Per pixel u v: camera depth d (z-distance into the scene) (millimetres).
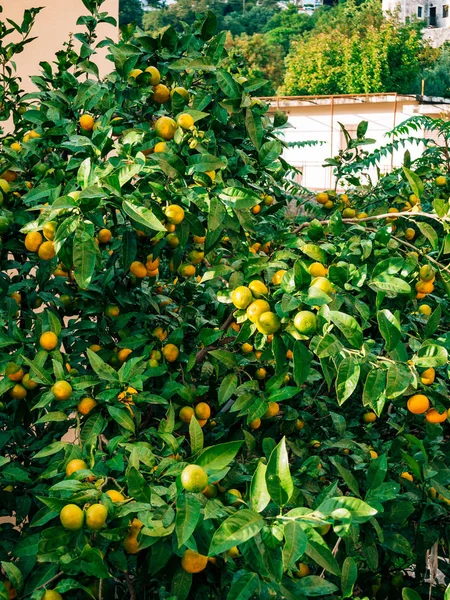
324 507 1389
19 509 2160
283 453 1379
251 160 2738
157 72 2439
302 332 1665
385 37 44156
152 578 1956
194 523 1414
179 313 2680
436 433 2213
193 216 2061
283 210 3271
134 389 2027
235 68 3092
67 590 1559
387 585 2447
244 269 2039
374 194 3729
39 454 1828
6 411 2395
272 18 49625
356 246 2213
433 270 2178
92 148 2156
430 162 4305
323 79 44750
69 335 2490
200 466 1519
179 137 2188
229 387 2129
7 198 2457
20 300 2564
